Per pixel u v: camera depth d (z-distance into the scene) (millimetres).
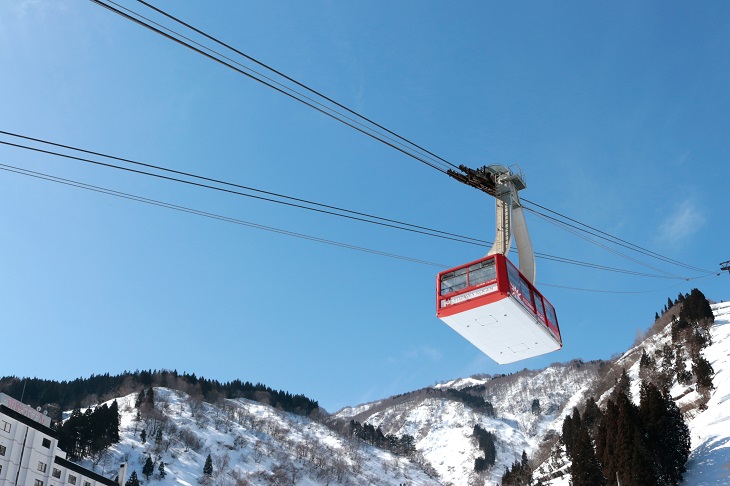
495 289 30031
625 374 150500
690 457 78000
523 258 33875
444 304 31375
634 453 73000
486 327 31859
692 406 104938
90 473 114062
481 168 33750
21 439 103438
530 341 33250
